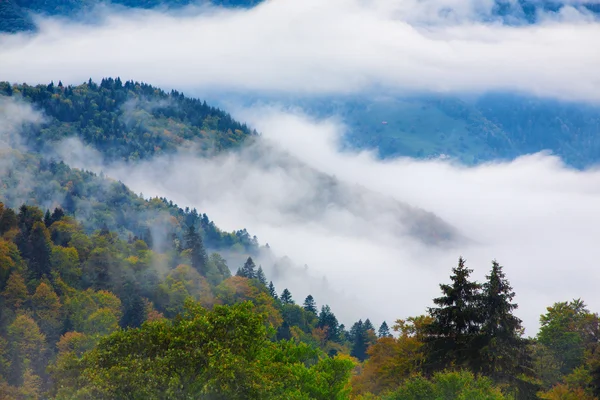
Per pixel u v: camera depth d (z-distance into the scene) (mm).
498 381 56594
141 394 40219
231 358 43000
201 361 43781
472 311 59250
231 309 49781
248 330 47562
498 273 59969
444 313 60625
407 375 65562
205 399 41281
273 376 49156
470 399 47750
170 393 40406
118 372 41219
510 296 59656
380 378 67500
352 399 67688
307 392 54750
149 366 42438
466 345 58812
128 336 46344
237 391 41938
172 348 44656
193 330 46438
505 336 58125
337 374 57531
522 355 58812
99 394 40000
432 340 61469
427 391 50969
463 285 60719
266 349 58281
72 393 40906
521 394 56375
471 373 52375
